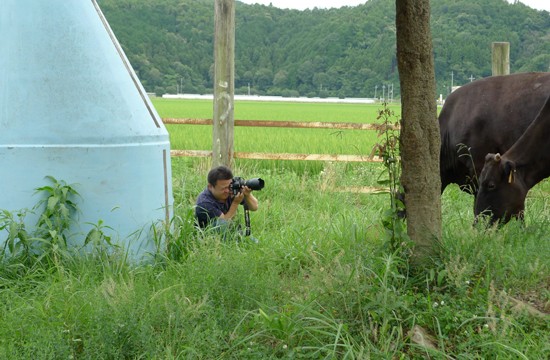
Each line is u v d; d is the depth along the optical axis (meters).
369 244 6.05
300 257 5.86
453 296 4.91
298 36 135.00
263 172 11.13
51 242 5.46
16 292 5.00
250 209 6.50
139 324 4.12
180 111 43.19
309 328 4.19
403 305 4.49
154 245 5.89
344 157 10.34
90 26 5.89
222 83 9.67
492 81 8.19
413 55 5.14
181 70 120.88
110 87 5.83
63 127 5.62
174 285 4.77
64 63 5.72
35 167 5.57
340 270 4.77
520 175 6.97
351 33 122.81
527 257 5.46
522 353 3.97
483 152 8.06
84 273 5.16
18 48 5.70
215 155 9.81
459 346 4.19
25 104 5.62
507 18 103.19
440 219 5.37
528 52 96.12
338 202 8.80
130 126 5.84
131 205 5.77
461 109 8.25
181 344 4.14
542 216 7.39
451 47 95.56
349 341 4.11
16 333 4.20
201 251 5.58
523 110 7.77
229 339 4.27
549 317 4.53
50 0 5.80
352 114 41.25
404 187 5.33
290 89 120.94
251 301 4.62
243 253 5.56
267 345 4.23
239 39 137.25
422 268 5.21
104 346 3.97
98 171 5.65
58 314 4.43
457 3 105.69
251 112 43.44
